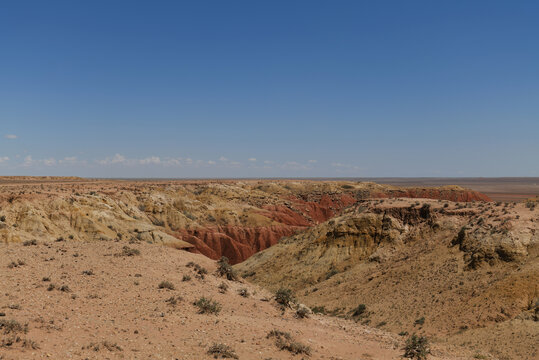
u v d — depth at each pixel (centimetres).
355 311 4291
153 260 2641
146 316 1630
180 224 10150
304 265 6269
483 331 3100
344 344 1822
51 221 6725
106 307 1669
